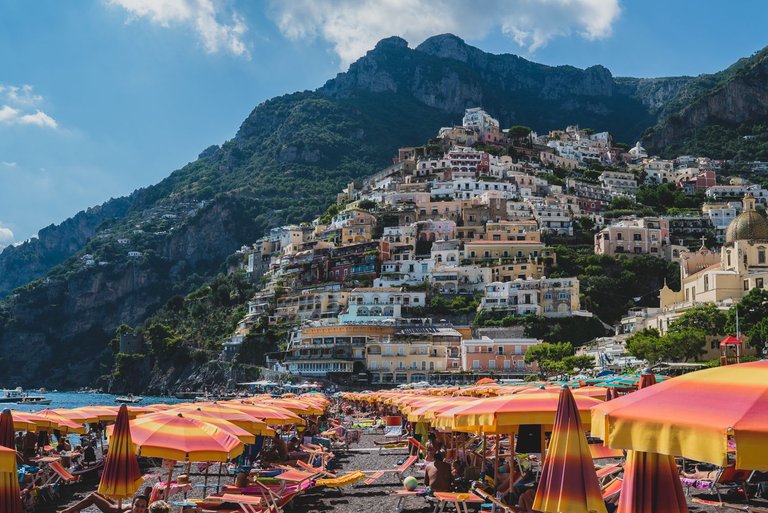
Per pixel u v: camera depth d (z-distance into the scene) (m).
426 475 37.78
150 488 34.31
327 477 45.53
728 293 165.25
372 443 82.56
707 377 14.44
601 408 14.73
